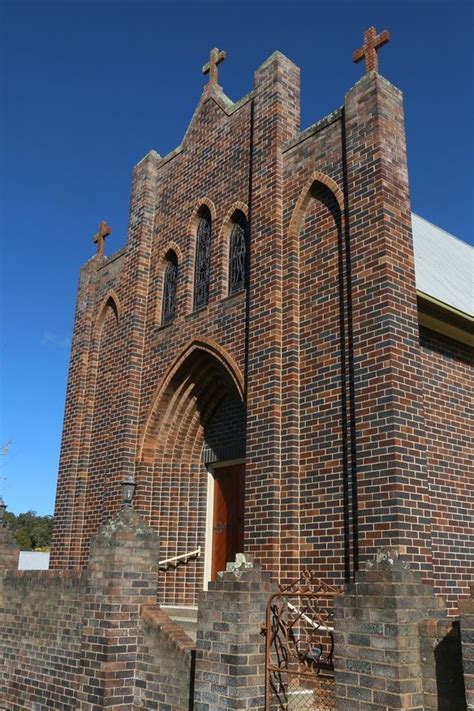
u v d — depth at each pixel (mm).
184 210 15406
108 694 9258
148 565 10008
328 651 9172
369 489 9102
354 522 9422
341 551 9547
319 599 9539
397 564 6117
